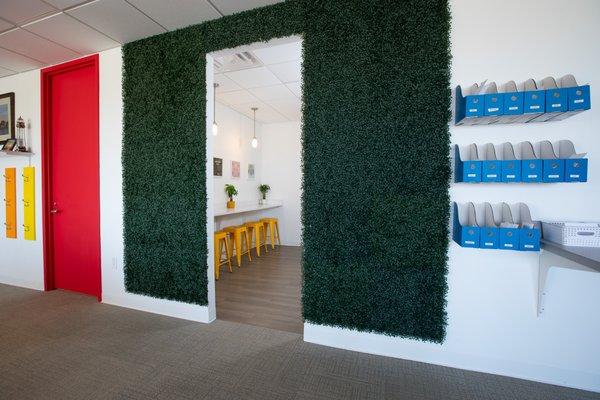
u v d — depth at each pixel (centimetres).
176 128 270
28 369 193
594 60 171
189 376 187
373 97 207
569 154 167
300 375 189
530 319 186
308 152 225
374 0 206
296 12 226
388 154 205
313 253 227
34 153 347
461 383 182
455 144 193
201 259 265
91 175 319
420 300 203
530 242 162
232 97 482
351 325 219
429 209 198
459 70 192
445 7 192
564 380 181
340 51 214
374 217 210
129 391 173
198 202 264
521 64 182
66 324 259
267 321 270
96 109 304
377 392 173
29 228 352
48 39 279
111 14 242
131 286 293
